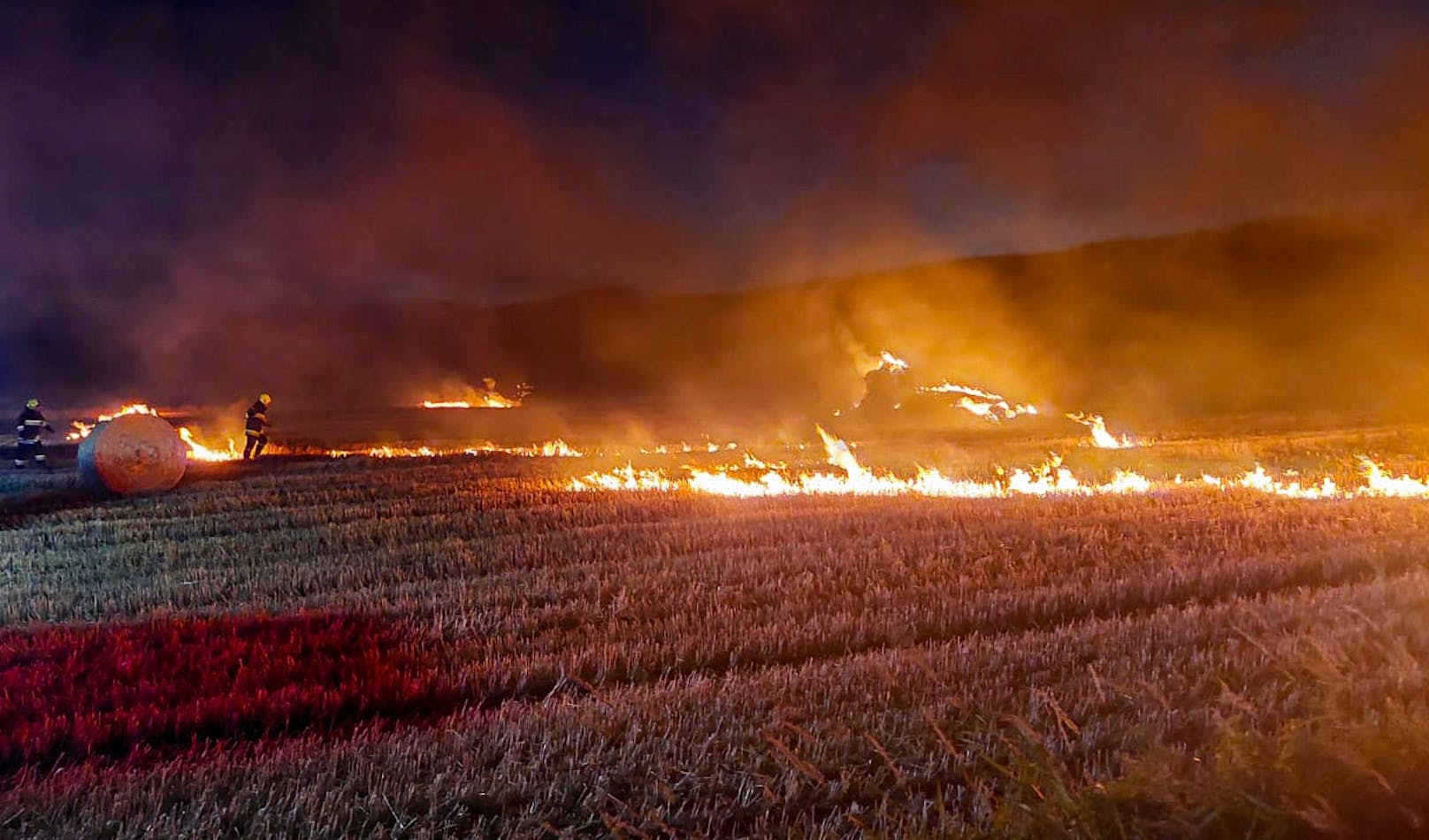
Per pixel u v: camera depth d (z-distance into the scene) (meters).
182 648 10.76
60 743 8.23
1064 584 12.39
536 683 9.55
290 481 25.52
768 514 18.20
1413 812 5.72
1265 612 10.30
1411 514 16.20
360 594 13.32
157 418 24.52
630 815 6.48
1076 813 5.71
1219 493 19.33
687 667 9.94
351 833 6.42
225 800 6.91
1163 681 8.39
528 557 15.31
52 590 14.38
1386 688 7.72
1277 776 5.94
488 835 6.36
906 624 10.79
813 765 6.96
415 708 9.08
